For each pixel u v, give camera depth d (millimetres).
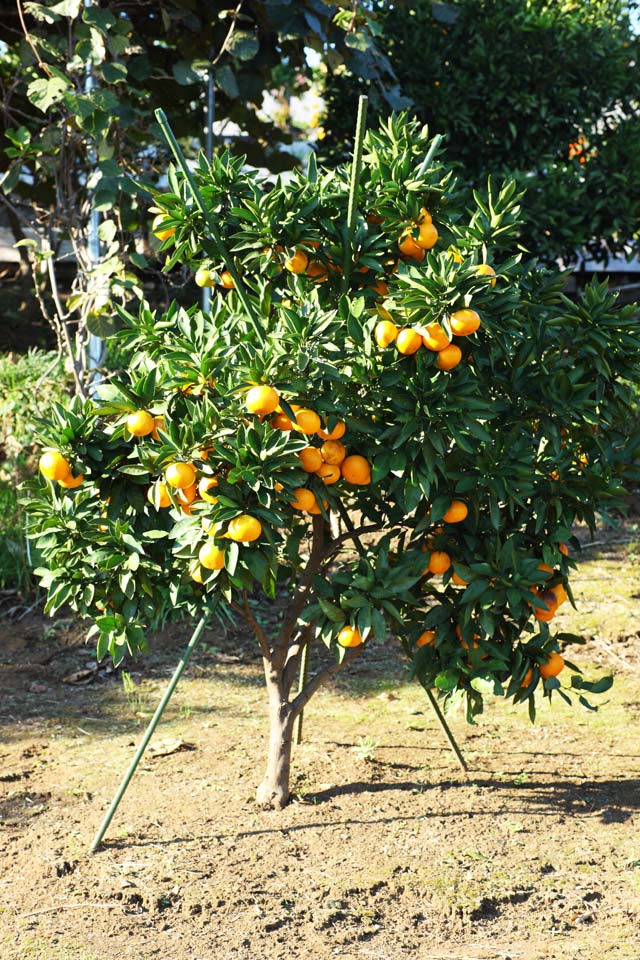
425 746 3877
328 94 7016
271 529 2654
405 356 2787
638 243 7199
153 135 5262
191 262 3264
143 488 2971
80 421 2816
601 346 2996
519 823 3195
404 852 2988
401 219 2945
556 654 3168
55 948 2512
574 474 3088
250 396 2510
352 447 2857
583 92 6824
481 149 6703
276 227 2943
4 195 5445
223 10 5582
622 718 4168
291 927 2611
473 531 3039
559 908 2719
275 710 3312
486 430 3068
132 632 3021
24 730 4000
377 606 2943
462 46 6707
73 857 2949
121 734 3971
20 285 8953
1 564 5473
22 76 6070
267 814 3236
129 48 5297
